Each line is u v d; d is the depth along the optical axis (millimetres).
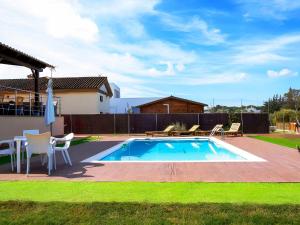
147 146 17875
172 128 24141
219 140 18438
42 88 30188
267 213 4449
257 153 11531
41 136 7609
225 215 4398
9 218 4457
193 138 20547
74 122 27344
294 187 5969
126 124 27281
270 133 25312
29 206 4867
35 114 18734
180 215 4430
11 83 32531
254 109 37375
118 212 4582
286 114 31172
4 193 5672
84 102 30891
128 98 41281
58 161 9828
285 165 8594
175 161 9414
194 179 6734
